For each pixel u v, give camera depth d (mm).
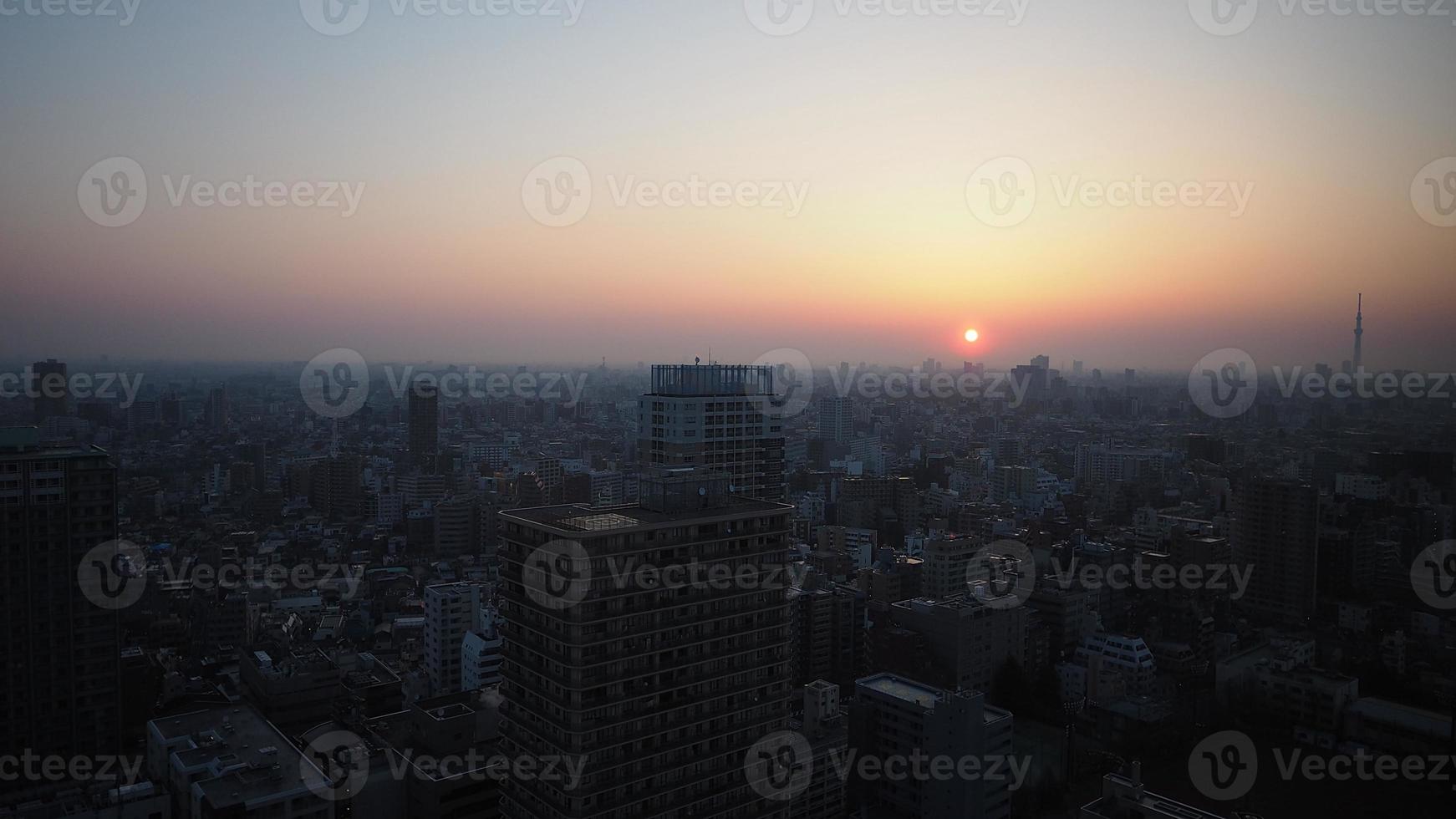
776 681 168500
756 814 166125
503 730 159625
